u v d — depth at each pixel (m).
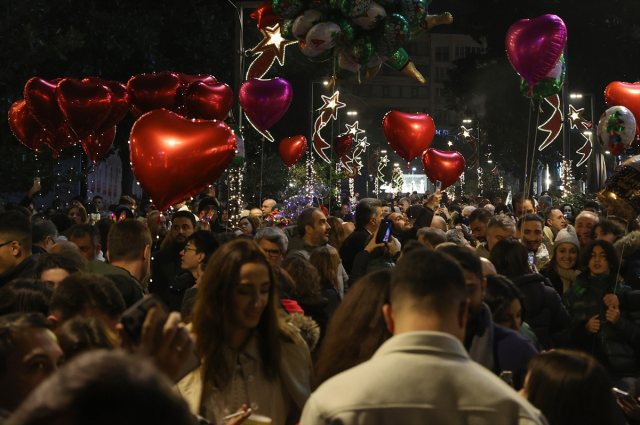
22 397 2.39
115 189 39.22
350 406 2.07
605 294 5.82
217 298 3.20
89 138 9.01
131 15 21.94
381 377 2.10
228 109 8.24
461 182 52.84
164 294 7.20
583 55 41.44
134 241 5.20
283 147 15.84
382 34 8.45
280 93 10.62
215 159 5.66
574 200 19.28
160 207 5.74
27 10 14.98
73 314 3.43
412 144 10.68
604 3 40.50
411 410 2.04
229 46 24.52
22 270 5.52
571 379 2.71
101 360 1.14
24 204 12.48
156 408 1.11
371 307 3.33
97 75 21.78
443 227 8.98
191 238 6.07
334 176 21.97
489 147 48.81
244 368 3.22
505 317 4.05
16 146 14.51
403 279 2.26
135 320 2.16
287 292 4.88
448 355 2.13
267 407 3.20
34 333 2.46
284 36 8.97
